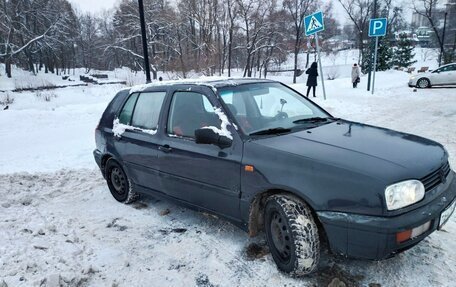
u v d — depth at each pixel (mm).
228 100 3832
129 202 5121
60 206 5145
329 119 4234
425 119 9969
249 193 3383
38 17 49312
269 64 52719
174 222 4453
